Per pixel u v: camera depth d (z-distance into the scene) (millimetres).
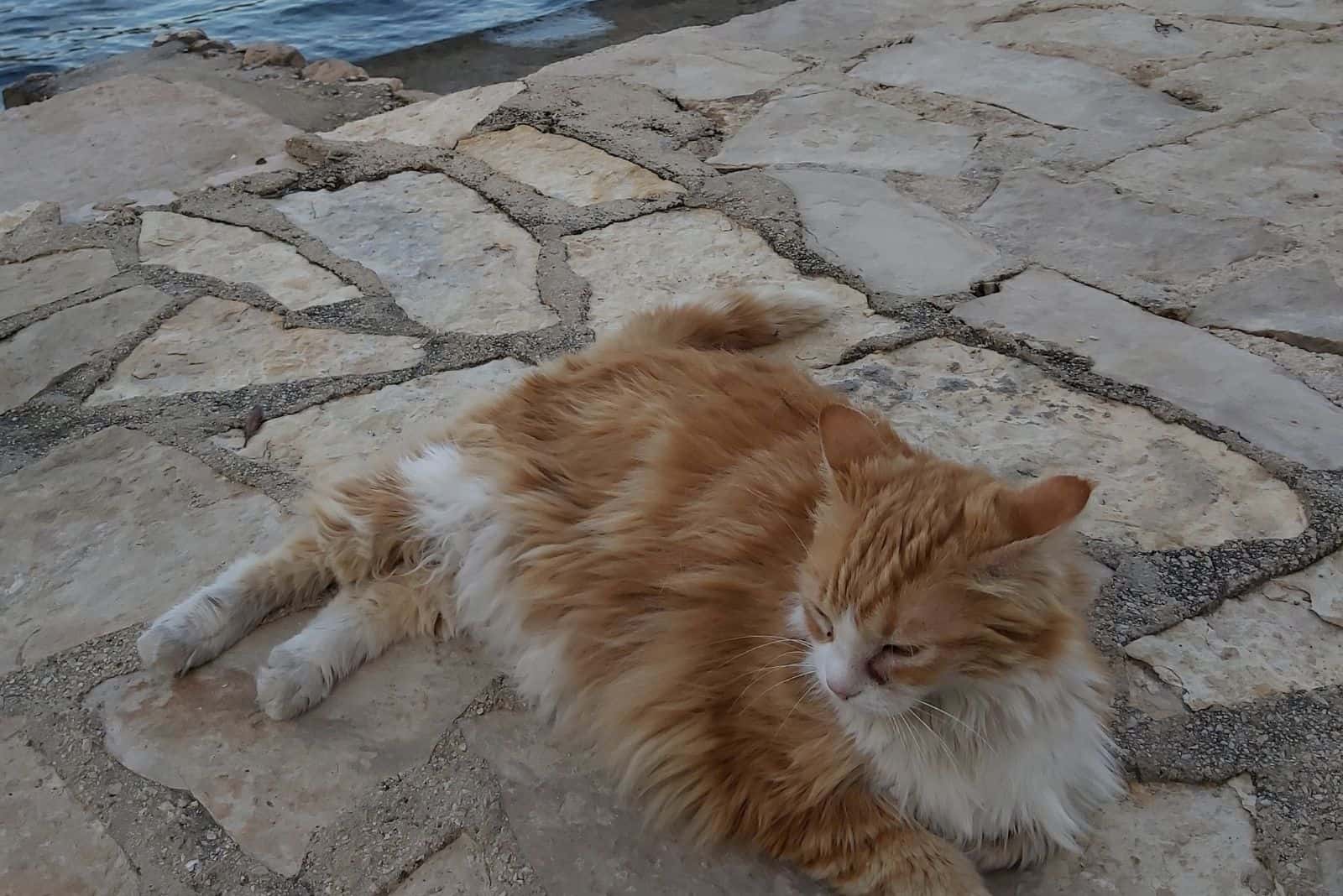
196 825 728
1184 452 914
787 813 711
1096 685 726
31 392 1033
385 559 857
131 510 913
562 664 783
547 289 1125
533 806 735
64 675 802
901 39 1681
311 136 1455
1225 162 1241
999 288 1088
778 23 1777
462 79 2352
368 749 763
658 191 1267
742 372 858
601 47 2467
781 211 1205
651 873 709
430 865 710
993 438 936
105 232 1261
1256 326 1021
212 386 1029
